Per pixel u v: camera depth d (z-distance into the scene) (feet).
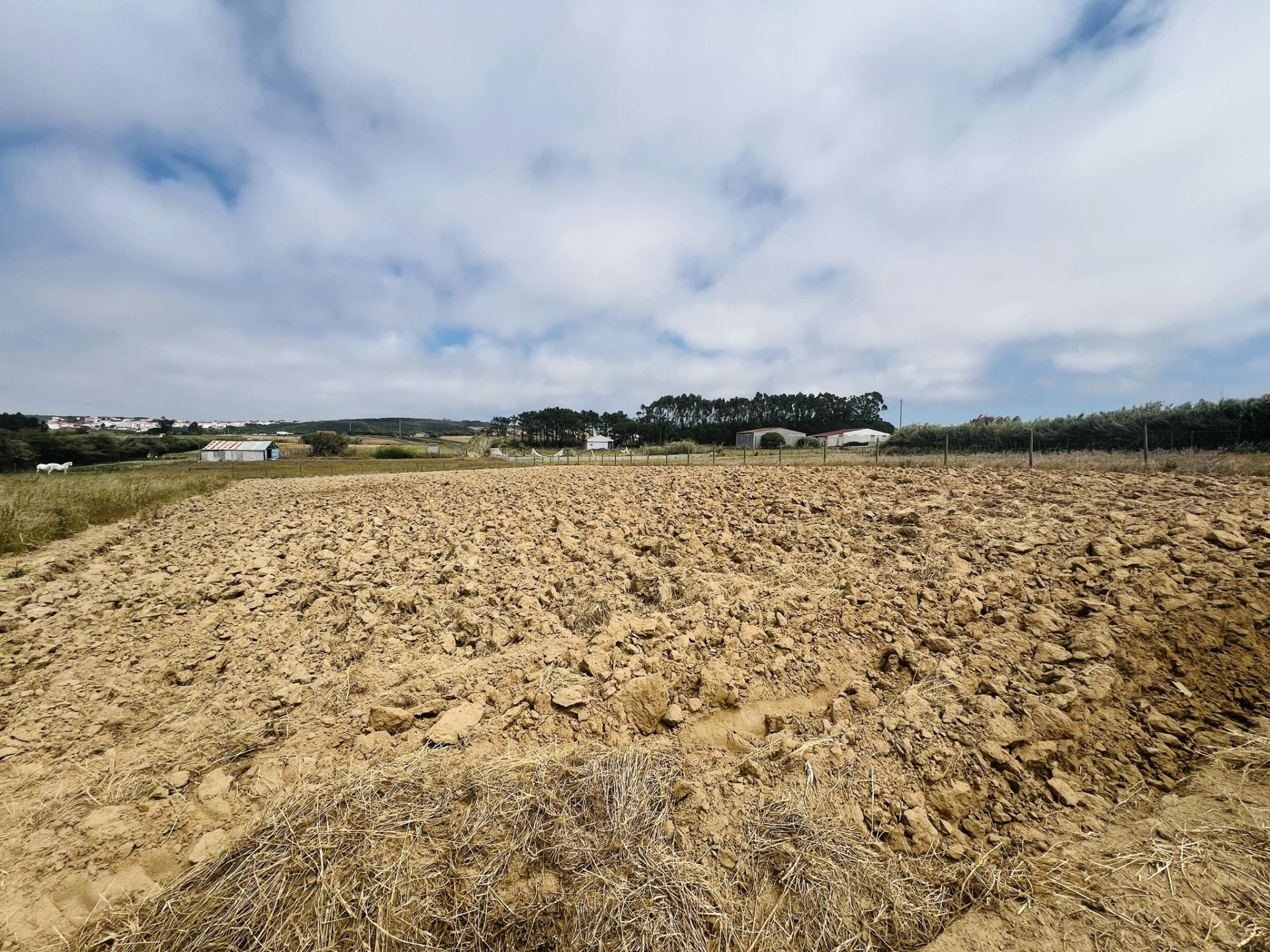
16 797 8.09
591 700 10.56
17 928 6.13
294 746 9.26
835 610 14.14
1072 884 7.04
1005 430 84.07
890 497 28.14
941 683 10.80
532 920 6.47
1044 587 14.53
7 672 11.76
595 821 7.76
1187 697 10.12
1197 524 17.34
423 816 7.64
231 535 27.09
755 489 34.01
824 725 10.07
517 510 31.17
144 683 11.46
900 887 7.24
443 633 13.64
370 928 6.26
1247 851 7.14
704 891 7.05
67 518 29.45
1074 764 8.89
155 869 6.99
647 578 17.04
